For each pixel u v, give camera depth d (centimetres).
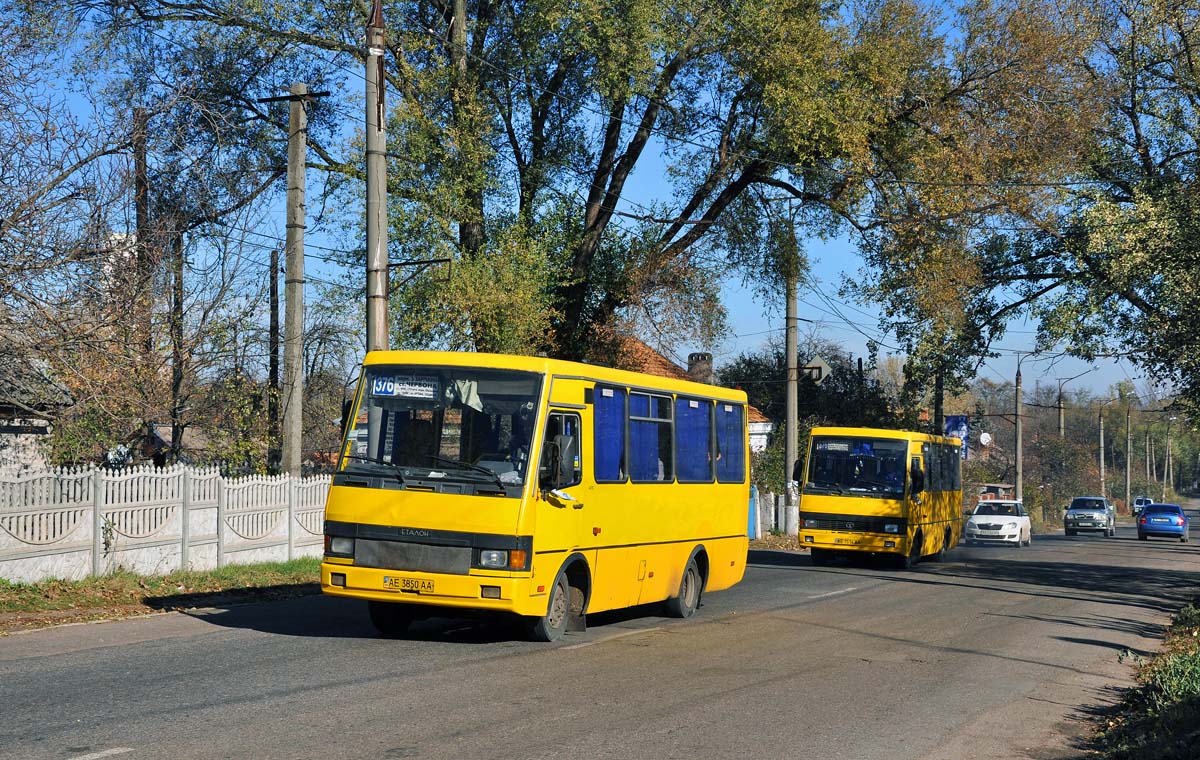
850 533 2683
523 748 770
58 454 1825
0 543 1423
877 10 2956
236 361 2097
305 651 1148
